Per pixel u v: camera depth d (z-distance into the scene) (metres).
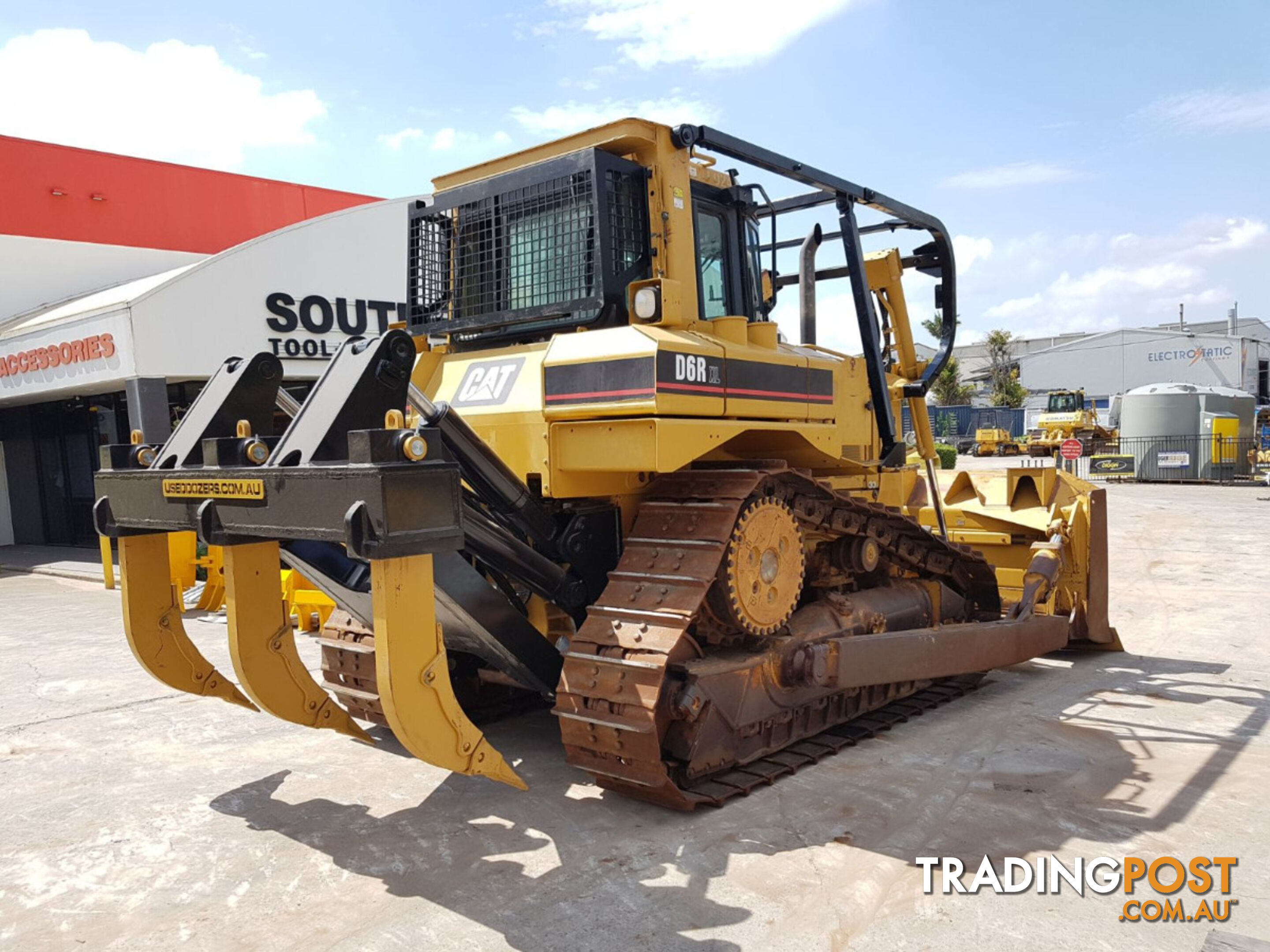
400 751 4.77
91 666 6.93
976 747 4.68
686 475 4.27
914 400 6.18
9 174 14.84
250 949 2.92
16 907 3.22
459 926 3.02
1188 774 4.27
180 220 16.55
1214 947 2.84
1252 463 25.28
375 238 13.67
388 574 2.94
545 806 3.99
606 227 4.17
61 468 16.00
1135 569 10.49
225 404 3.66
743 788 4.04
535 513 4.08
